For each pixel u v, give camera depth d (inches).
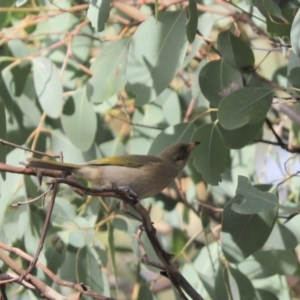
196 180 454.0
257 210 330.6
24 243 422.6
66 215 427.8
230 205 369.1
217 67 381.1
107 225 434.6
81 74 460.1
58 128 443.8
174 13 382.6
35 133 435.5
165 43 379.2
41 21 471.5
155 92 376.5
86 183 407.2
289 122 505.0
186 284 309.1
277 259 406.9
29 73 437.4
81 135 426.6
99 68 409.1
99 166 343.9
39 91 417.1
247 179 335.9
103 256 438.9
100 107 464.8
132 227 425.4
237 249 367.2
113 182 344.2
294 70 370.3
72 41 472.1
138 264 454.3
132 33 440.5
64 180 271.4
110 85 406.6
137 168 348.2
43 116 436.1
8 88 435.8
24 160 431.5
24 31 473.1
